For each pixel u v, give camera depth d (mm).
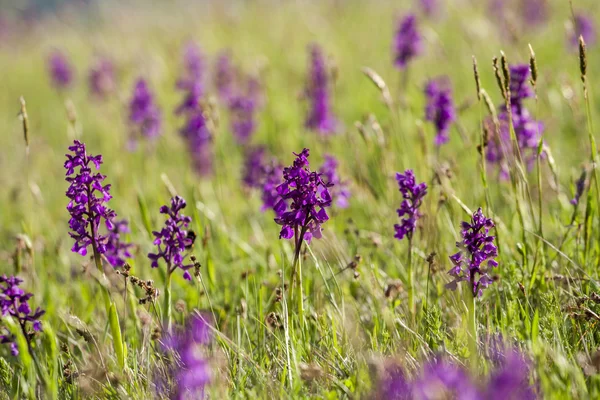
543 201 7488
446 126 7328
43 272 6867
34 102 18031
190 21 23188
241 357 4711
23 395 4875
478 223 4578
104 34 24203
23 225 6711
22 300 4785
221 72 13305
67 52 22828
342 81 13734
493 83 12055
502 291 5453
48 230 8758
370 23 18859
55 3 34219
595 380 4062
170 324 5043
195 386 4152
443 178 6289
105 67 14719
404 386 4070
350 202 8266
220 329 5480
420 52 10297
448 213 6363
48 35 27547
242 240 7695
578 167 7961
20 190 9484
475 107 10695
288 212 4777
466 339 4723
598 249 5715
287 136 11352
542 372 3877
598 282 5098
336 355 4848
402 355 4457
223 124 12953
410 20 10258
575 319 4816
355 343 4594
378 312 5406
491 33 14180
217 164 10180
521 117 6363
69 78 16469
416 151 7695
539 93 10219
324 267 6156
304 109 11219
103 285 4809
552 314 4719
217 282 6566
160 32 22344
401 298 5680
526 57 12875
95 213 4855
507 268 5520
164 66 16672
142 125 11109
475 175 7602
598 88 11219
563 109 10211
